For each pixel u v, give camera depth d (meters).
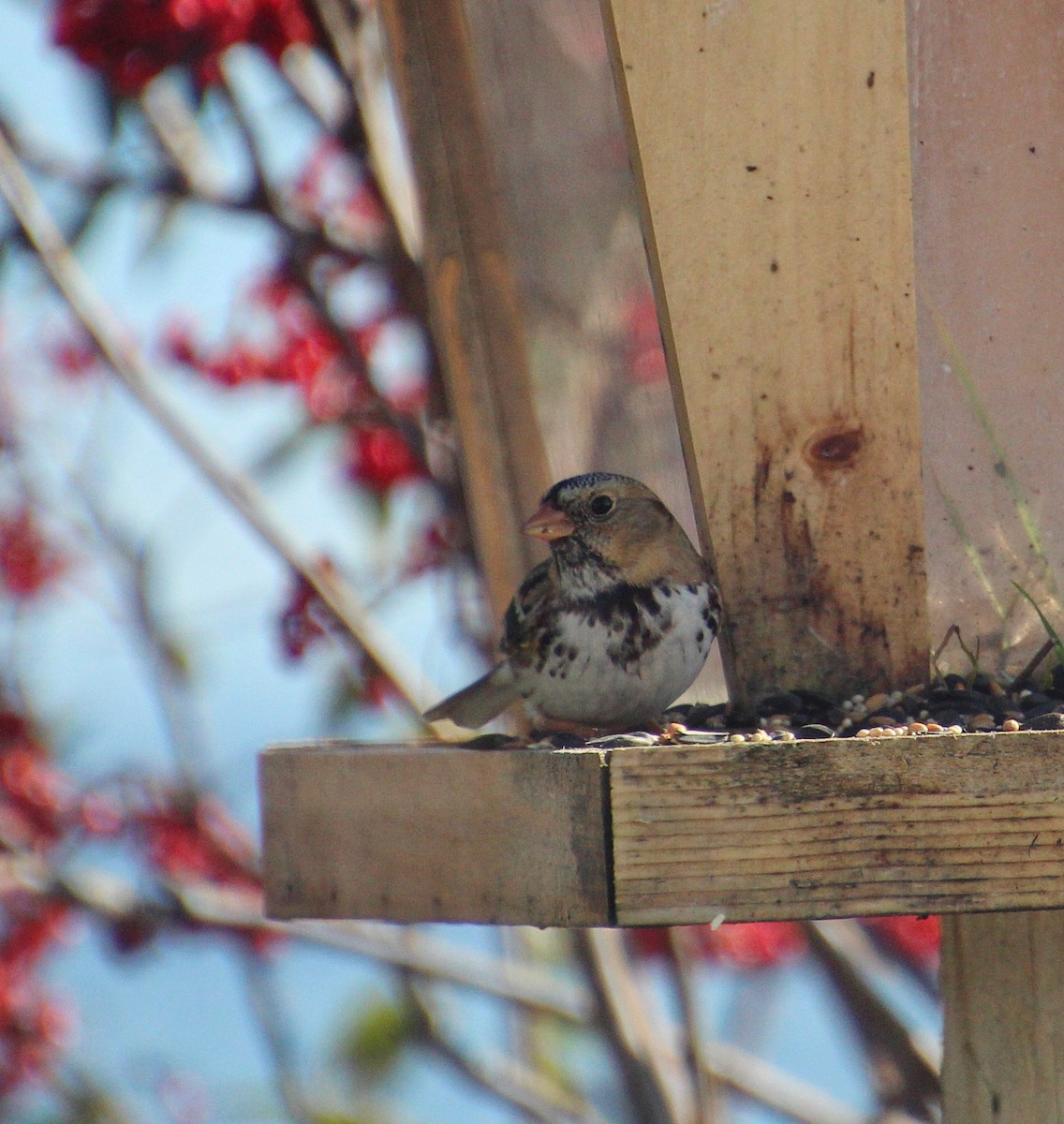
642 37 8.52
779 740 8.42
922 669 8.53
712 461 8.53
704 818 8.38
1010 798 8.38
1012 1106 8.49
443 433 8.78
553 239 8.66
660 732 8.55
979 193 8.57
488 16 8.64
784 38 8.52
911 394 8.53
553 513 8.56
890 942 8.88
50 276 8.73
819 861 8.38
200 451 8.75
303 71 8.77
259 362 8.80
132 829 8.82
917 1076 8.77
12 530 8.87
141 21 8.70
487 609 8.76
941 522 8.56
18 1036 8.85
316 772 8.46
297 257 8.77
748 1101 8.91
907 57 8.55
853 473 8.53
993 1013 8.49
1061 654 8.54
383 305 8.80
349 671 8.81
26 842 8.82
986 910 8.38
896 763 8.38
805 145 8.52
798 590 8.54
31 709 8.85
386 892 8.44
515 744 8.48
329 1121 8.87
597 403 8.67
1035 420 8.57
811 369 8.53
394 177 8.77
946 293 8.57
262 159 8.76
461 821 8.41
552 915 8.38
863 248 8.53
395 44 8.64
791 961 8.91
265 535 8.75
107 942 8.81
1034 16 8.57
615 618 8.55
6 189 8.72
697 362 8.53
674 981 8.77
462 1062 8.87
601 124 8.67
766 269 8.53
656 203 8.52
